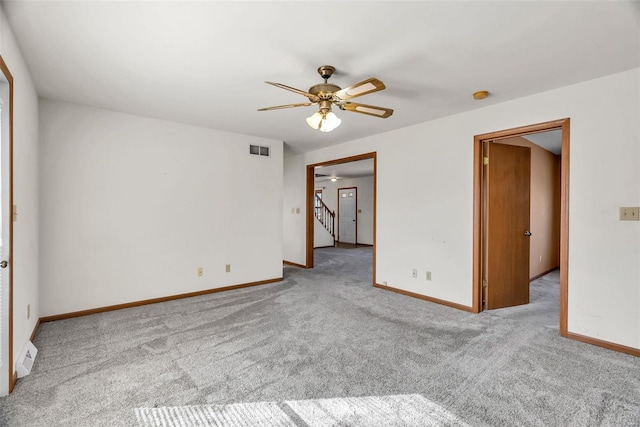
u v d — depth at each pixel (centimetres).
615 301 268
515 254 392
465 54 235
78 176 350
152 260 401
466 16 189
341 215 1144
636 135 258
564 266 294
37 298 313
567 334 293
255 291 458
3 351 199
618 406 191
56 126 337
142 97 326
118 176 376
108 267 369
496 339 289
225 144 465
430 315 355
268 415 183
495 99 329
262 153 506
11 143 201
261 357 254
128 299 383
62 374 226
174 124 418
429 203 409
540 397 200
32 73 268
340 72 266
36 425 174
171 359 250
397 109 361
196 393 204
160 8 181
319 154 596
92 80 283
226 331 308
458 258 380
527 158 399
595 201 278
